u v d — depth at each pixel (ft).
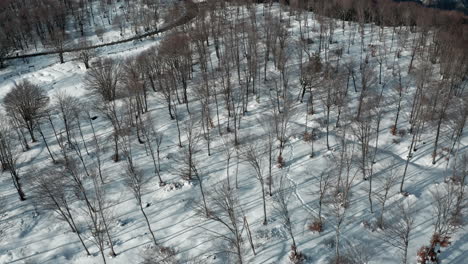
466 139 177.47
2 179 178.70
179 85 237.86
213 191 158.71
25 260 136.05
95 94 247.70
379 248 127.65
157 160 182.80
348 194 149.69
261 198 153.89
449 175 157.07
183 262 128.88
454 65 189.88
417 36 285.43
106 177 173.37
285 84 213.05
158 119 214.28
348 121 192.44
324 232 136.05
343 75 228.43
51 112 230.89
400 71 238.89
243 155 176.14
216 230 139.95
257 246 132.77
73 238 143.84
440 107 184.24
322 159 172.24
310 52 270.87
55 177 155.94
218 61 267.59
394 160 169.78
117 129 196.34
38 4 475.31
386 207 144.15
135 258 133.18
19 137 199.93
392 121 195.52
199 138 194.18
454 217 125.08
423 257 120.88
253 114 210.59
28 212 157.28
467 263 119.55
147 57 251.80
